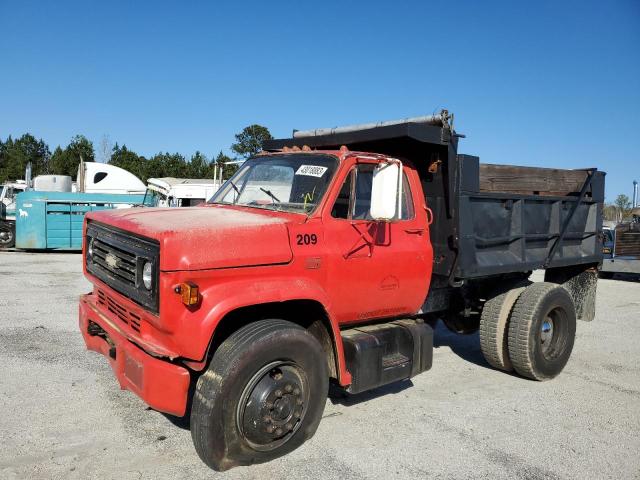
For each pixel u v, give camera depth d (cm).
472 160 500
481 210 518
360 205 438
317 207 413
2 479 336
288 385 359
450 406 490
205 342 331
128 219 384
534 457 396
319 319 408
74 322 739
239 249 355
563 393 534
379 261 441
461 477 364
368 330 456
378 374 430
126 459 369
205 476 351
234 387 338
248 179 486
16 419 423
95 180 2191
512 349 554
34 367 544
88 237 459
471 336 776
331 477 356
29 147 6750
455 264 498
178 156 6269
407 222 473
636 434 440
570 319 585
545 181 613
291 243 386
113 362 393
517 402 505
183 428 420
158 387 333
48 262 1434
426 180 516
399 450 399
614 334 800
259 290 353
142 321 362
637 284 1395
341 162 429
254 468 364
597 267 695
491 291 600
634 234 1427
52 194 1659
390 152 530
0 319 744
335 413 466
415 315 524
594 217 673
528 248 582
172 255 330
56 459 365
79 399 466
